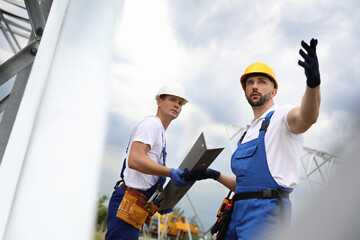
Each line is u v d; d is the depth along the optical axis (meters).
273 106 2.22
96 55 1.66
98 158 1.58
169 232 18.00
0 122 2.05
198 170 2.23
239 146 2.22
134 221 2.34
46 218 1.53
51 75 1.66
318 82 1.69
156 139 2.40
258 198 1.95
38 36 2.13
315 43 1.63
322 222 0.42
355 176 0.40
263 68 2.26
